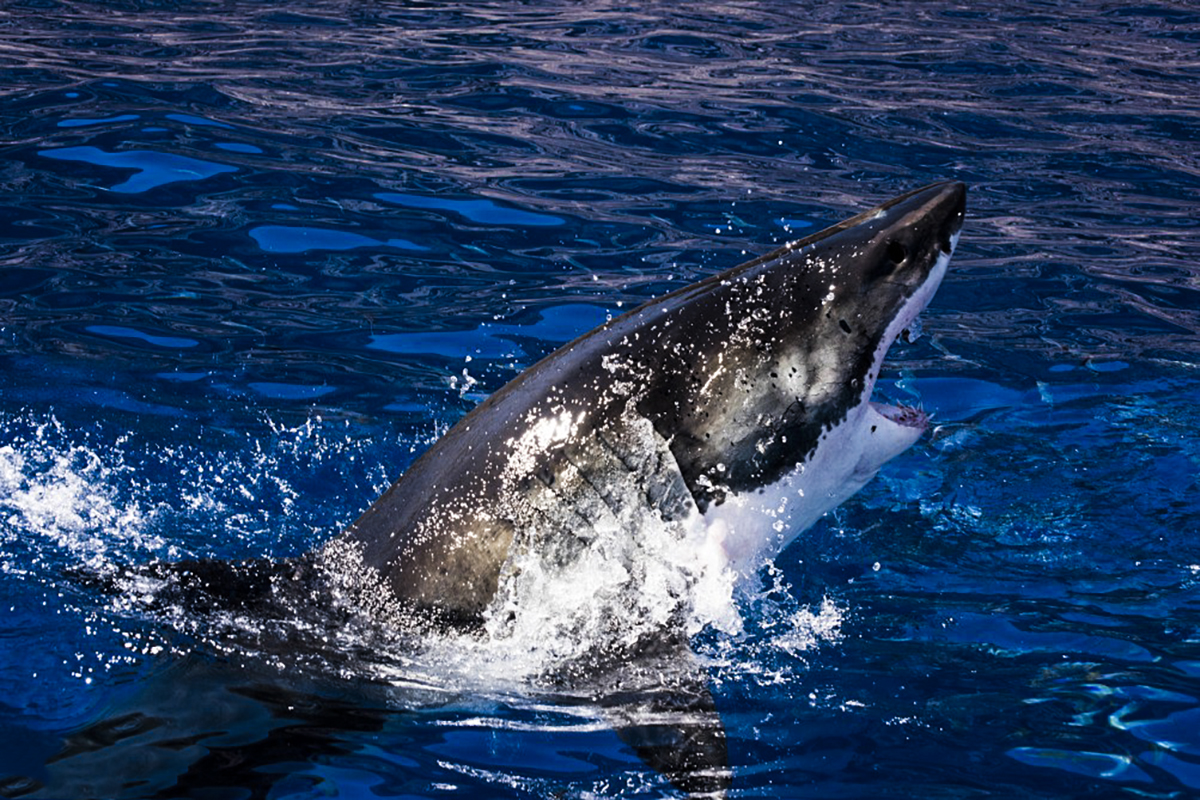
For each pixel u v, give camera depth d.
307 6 17.92
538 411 6.50
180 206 11.56
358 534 6.50
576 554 6.37
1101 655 6.62
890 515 8.03
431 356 9.50
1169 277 10.98
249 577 6.40
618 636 6.32
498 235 11.34
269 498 7.87
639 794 5.50
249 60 15.40
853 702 6.23
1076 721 6.08
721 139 13.56
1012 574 7.41
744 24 17.89
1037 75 16.02
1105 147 13.69
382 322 9.93
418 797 5.40
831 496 7.20
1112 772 5.71
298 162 12.56
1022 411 9.11
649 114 14.17
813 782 5.66
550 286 10.51
